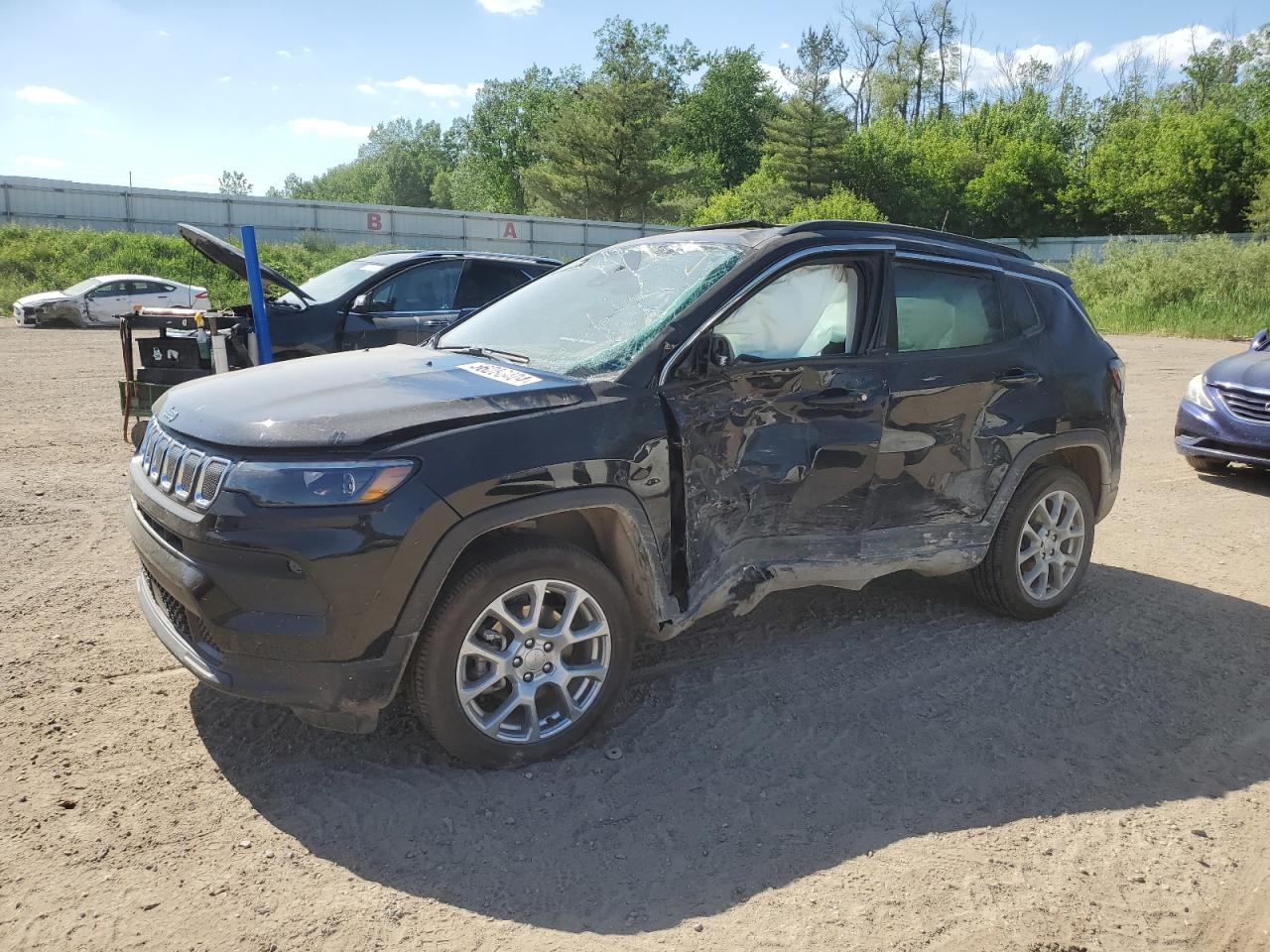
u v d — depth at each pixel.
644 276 4.02
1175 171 47.59
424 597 2.96
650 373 3.46
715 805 3.10
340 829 2.90
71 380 12.70
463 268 9.31
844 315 4.01
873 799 3.17
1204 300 25.17
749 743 3.51
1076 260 32.12
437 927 2.50
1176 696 4.02
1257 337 8.61
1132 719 3.80
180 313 7.73
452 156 99.25
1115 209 53.09
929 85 72.69
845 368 3.91
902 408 4.06
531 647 3.24
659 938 2.48
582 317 3.93
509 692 3.33
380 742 3.41
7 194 38.66
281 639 2.89
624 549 3.45
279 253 37.16
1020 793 3.24
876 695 3.93
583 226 49.16
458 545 3.00
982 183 56.31
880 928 2.54
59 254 32.47
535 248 48.38
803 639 4.49
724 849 2.88
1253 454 7.64
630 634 3.46
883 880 2.75
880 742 3.55
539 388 3.29
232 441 2.99
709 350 3.49
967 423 4.30
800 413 3.79
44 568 5.11
